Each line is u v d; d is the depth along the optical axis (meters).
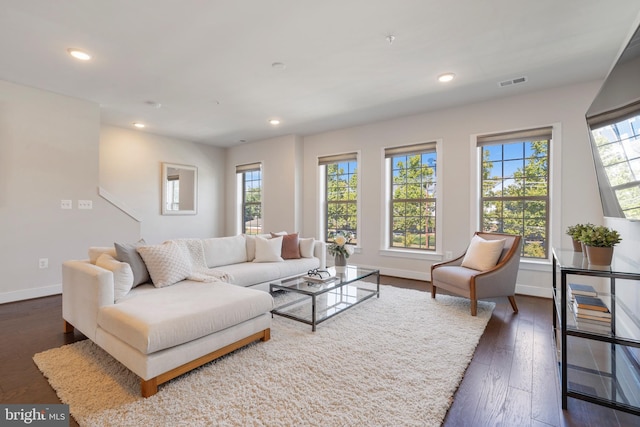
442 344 2.37
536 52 2.76
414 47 2.68
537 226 3.77
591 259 1.85
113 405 1.63
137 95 3.80
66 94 3.77
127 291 2.31
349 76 3.26
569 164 3.46
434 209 4.54
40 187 3.63
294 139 5.78
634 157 1.80
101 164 5.07
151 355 1.71
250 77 3.29
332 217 5.67
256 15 2.24
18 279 3.50
